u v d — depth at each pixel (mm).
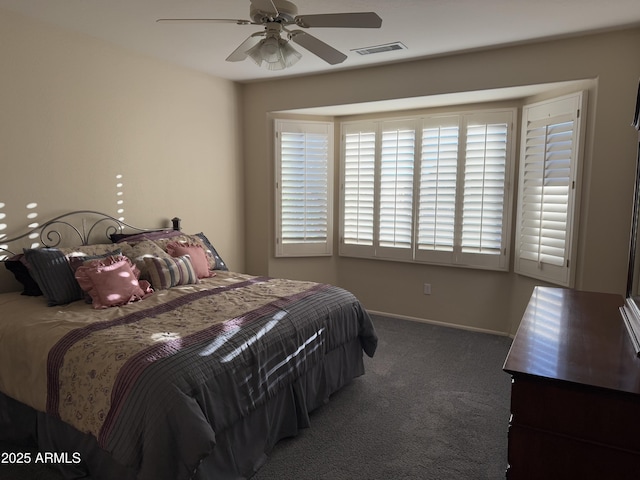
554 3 2686
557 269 3623
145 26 3133
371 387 3148
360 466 2246
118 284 2719
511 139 4102
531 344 1663
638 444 1270
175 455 1690
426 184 4527
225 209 4734
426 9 2787
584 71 3281
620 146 3213
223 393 1973
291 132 4824
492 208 4227
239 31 3197
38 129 3064
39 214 3107
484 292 4398
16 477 2123
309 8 2771
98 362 1938
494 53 3590
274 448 2398
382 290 4965
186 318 2430
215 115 4520
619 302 2338
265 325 2402
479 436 2520
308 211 4965
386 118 4715
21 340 2219
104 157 3512
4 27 2840
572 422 1346
